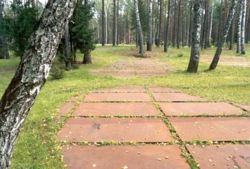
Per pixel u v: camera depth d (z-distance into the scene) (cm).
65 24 256
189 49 3209
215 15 4912
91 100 881
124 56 2395
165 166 449
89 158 477
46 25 250
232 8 1484
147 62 2005
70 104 831
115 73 1480
